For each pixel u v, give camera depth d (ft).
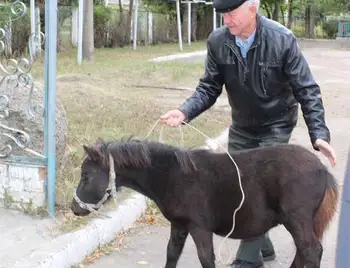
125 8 123.44
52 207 19.69
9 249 17.16
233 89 16.52
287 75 15.90
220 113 39.42
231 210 14.79
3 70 20.48
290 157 14.71
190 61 76.43
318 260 14.67
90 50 66.90
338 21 174.19
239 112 16.93
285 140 16.88
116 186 15.07
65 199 20.45
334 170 27.25
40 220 19.38
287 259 18.72
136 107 37.24
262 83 15.99
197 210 14.66
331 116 42.75
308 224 14.56
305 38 168.04
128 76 54.34
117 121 32.86
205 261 14.74
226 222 14.97
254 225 14.89
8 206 20.12
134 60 72.02
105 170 14.70
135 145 14.74
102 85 46.78
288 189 14.44
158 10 117.50
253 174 14.70
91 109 35.22
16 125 20.57
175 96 45.29
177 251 15.79
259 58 15.75
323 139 15.35
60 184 21.68
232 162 14.87
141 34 108.58
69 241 17.67
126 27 102.63
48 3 18.57
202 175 14.73
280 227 21.52
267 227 15.06
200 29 133.80
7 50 21.79
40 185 19.81
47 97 19.19
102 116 33.53
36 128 20.54
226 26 15.72
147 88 48.39
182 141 26.61
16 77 20.45
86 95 39.32
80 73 52.65
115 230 19.76
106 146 14.74
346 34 168.45
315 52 107.55
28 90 21.31
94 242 18.58
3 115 20.26
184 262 18.37
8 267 16.01
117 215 20.12
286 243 20.12
